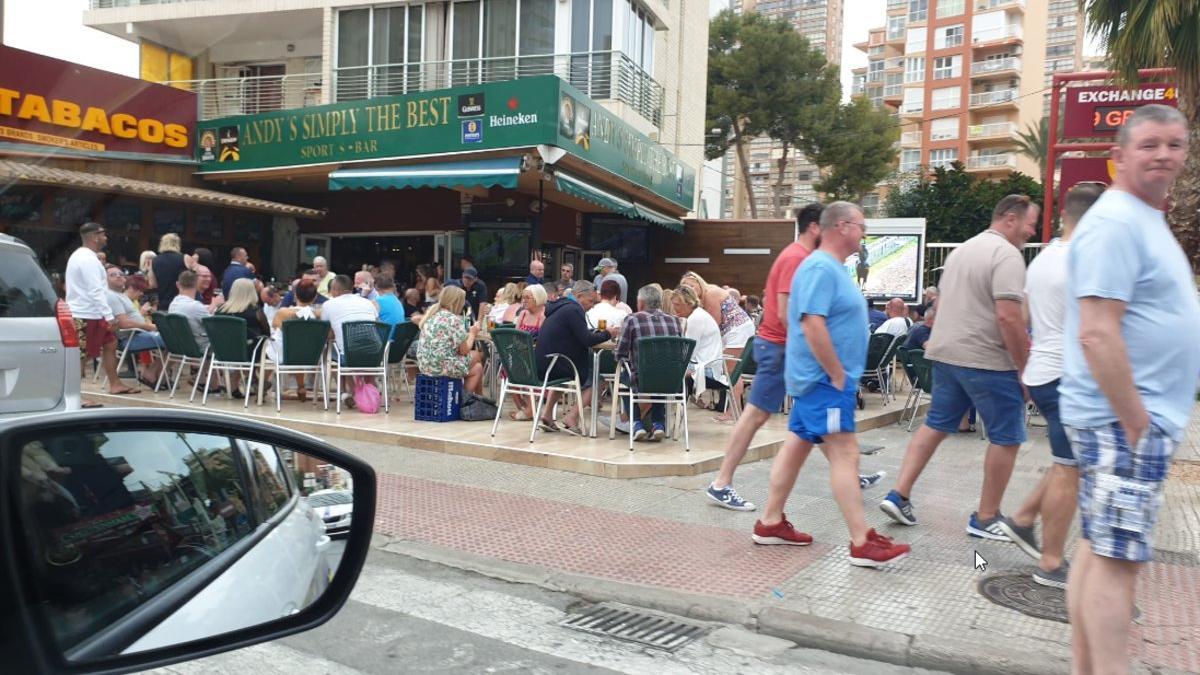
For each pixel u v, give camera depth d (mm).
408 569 4734
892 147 43531
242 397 9758
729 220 19000
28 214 12359
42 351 5262
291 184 16750
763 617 3977
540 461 7082
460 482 6559
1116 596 2748
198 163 15766
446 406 8609
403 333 9633
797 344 4613
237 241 17188
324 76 18891
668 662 3625
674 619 4121
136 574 1481
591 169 14398
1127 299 2689
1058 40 100250
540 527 5438
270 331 9711
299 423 8320
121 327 9625
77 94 12461
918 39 79625
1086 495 2812
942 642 3648
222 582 1656
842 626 3836
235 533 1774
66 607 1320
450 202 16938
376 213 17547
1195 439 9141
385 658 3561
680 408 8102
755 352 5730
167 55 19812
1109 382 2674
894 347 11234
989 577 4508
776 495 5000
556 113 12766
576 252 19125
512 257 16516
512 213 16469
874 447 8656
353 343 8797
